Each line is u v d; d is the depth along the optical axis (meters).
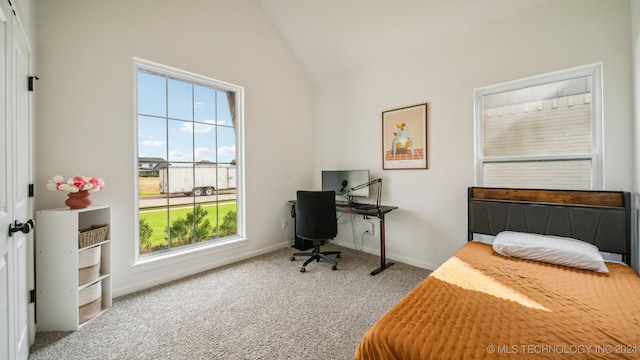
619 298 1.23
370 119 3.30
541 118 2.17
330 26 3.05
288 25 3.31
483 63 2.40
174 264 2.50
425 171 2.81
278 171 3.53
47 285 1.65
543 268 1.63
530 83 2.20
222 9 2.89
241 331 1.69
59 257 1.67
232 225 3.14
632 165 1.77
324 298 2.13
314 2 2.87
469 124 2.49
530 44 2.16
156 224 2.54
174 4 2.52
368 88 3.32
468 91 2.50
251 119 3.21
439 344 0.87
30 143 1.58
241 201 3.17
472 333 0.93
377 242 3.28
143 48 2.32
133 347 1.53
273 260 3.06
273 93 3.45
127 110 2.23
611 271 1.57
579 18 1.95
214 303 2.04
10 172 1.17
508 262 1.75
